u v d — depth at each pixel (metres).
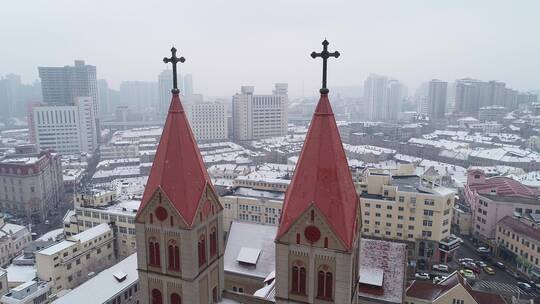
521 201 143.50
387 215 136.62
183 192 41.34
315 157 38.06
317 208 37.34
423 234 132.88
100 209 140.00
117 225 132.75
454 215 162.88
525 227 128.38
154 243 43.59
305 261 39.06
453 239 133.38
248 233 82.94
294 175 39.72
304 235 38.50
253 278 75.50
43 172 190.62
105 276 93.00
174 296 44.00
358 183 147.00
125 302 88.81
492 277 121.12
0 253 129.00
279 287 40.72
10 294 87.19
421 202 131.75
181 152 41.78
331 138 37.97
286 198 40.03
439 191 134.88
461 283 78.81
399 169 162.50
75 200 147.00
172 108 42.72
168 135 42.34
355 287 41.94
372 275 64.88
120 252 133.25
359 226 40.62
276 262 40.38
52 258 104.38
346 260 36.91
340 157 38.31
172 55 42.12
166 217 41.97
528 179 198.12
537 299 107.25
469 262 131.62
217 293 48.59
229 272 77.25
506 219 137.25
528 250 120.81
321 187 37.56
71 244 111.62
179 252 42.31
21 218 183.38
